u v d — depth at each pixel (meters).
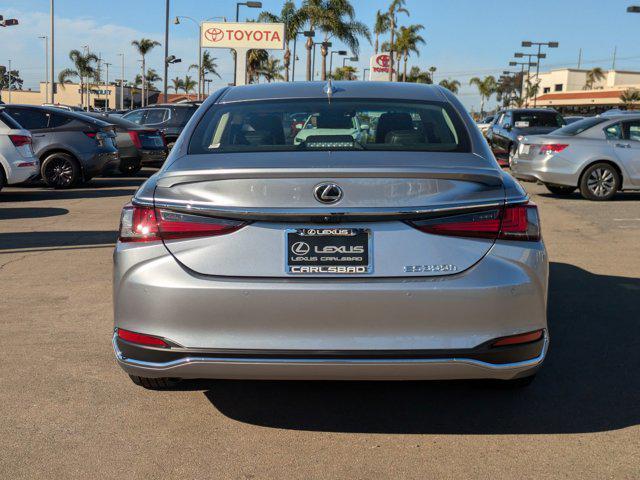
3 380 3.71
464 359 2.72
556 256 6.93
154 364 2.83
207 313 2.74
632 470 2.79
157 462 2.87
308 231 2.74
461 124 3.48
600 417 3.29
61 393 3.55
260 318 2.72
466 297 2.71
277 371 2.75
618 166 11.58
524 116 18.62
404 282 2.71
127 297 2.84
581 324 4.71
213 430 3.17
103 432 3.13
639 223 9.10
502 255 2.78
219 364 2.75
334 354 2.71
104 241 7.74
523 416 3.31
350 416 3.33
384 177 2.74
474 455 2.93
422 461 2.88
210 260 2.76
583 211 10.31
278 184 2.75
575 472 2.77
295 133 3.46
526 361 2.84
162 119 18.67
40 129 12.95
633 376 3.80
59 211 10.15
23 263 6.59
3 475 2.75
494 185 2.84
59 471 2.79
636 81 96.19
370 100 3.72
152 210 2.84
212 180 2.80
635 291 5.56
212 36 35.00
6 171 11.10
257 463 2.86
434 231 2.75
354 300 2.70
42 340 4.35
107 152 13.40
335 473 2.78
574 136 11.80
